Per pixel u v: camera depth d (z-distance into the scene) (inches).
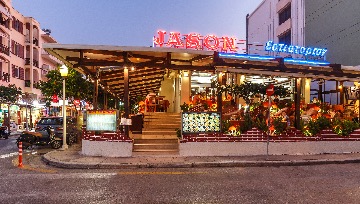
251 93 618.8
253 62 594.2
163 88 975.6
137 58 589.6
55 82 1212.5
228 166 484.1
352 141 608.7
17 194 306.0
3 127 1098.7
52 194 306.5
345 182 364.5
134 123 682.8
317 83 1029.8
